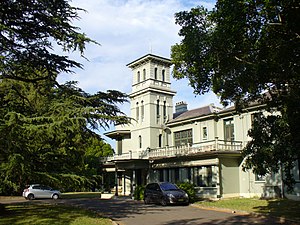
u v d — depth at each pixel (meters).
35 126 13.07
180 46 16.20
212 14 14.15
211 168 29.52
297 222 14.45
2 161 14.09
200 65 15.05
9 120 12.73
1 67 15.45
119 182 43.16
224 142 29.88
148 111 39.56
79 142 16.62
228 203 23.23
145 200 26.45
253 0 12.63
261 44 13.59
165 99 41.09
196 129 35.84
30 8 15.11
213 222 15.17
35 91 17.28
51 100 16.02
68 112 14.20
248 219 16.03
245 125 30.39
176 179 33.38
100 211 20.16
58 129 13.52
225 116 32.72
